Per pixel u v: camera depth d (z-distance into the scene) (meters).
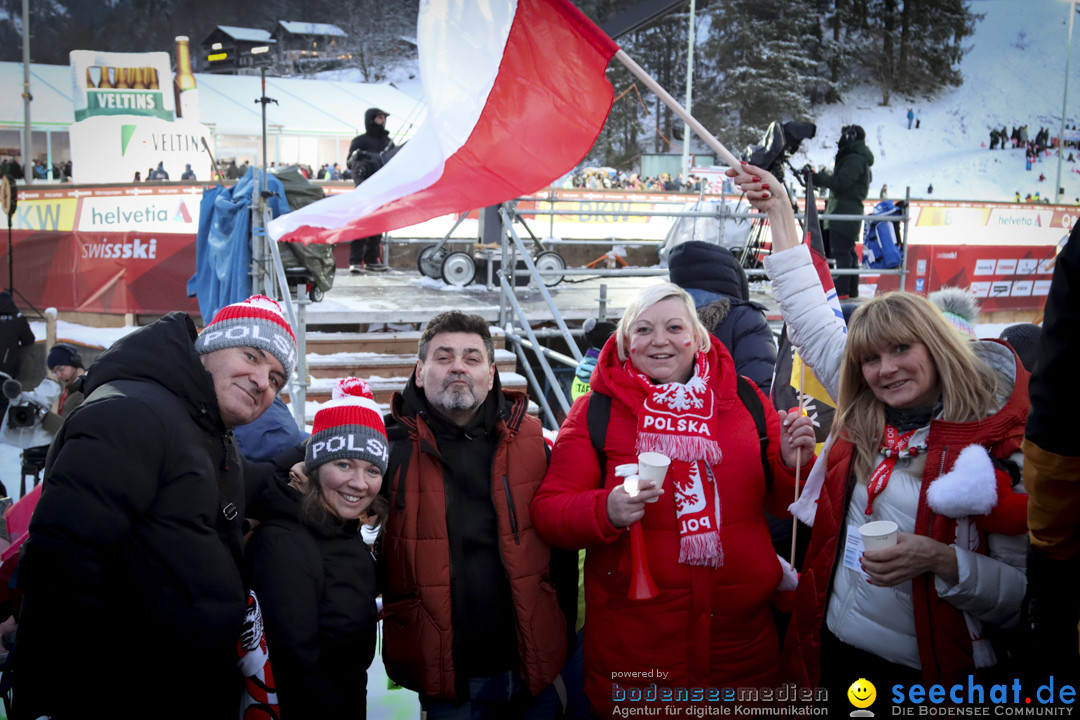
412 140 5.62
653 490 2.19
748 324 3.51
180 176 22.36
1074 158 39.88
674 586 2.35
